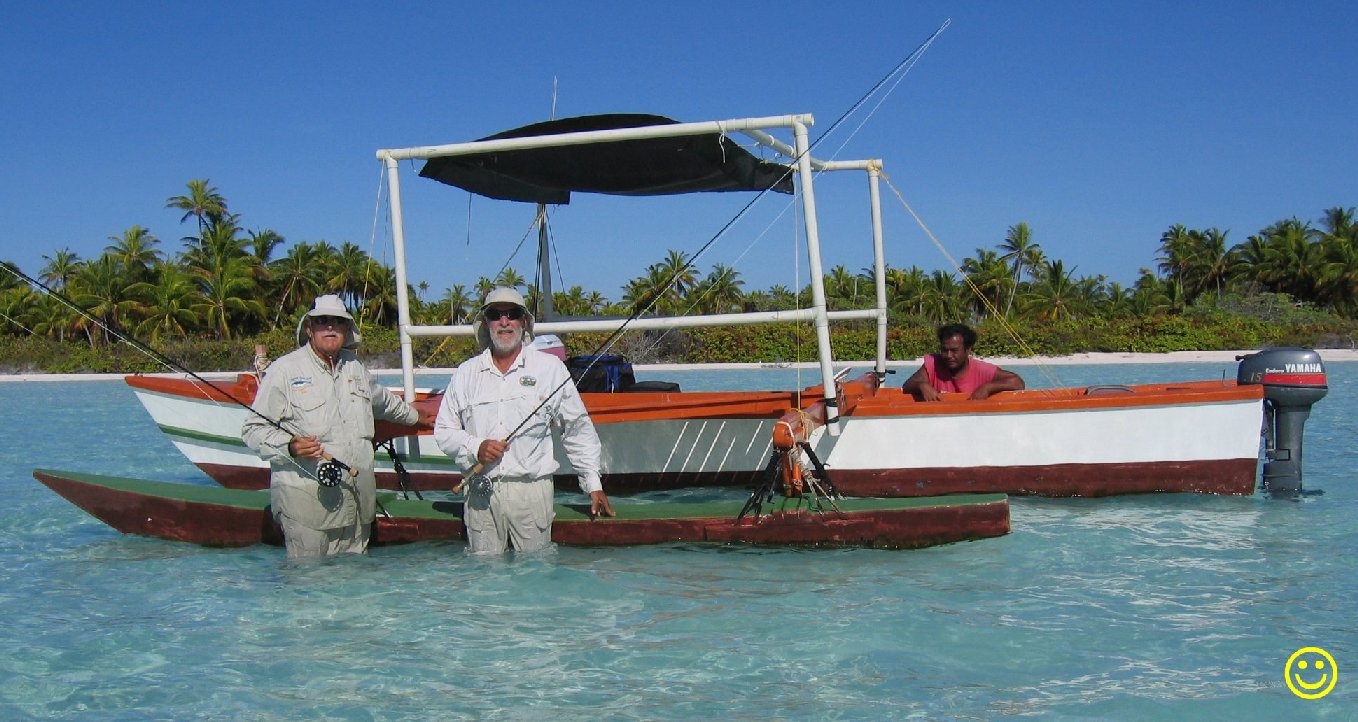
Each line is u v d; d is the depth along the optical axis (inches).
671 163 278.7
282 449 207.5
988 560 212.2
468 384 207.9
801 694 141.3
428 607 181.8
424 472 299.0
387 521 228.8
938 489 276.5
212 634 168.9
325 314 206.8
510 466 208.4
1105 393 291.4
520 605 182.7
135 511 244.4
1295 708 134.3
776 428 221.6
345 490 211.6
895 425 276.2
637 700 139.7
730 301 2041.1
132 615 179.8
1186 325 1562.5
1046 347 1509.6
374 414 228.4
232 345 1678.2
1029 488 275.1
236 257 2060.8
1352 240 2385.6
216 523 235.9
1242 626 167.6
